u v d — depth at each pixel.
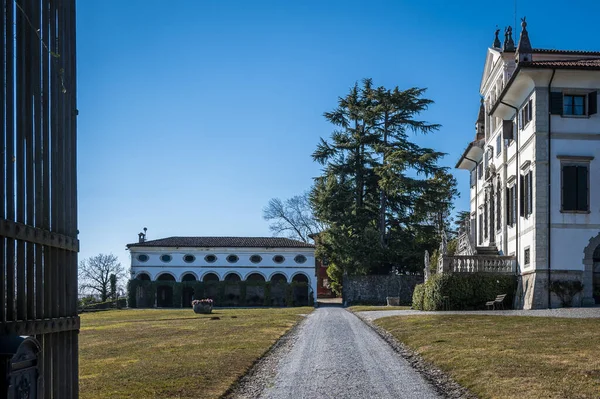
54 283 8.05
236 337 24.05
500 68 41.38
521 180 35.22
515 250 36.09
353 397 12.77
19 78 7.09
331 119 65.12
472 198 52.75
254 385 14.22
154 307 69.56
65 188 8.53
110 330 30.34
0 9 6.68
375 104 65.31
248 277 71.06
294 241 73.25
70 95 8.80
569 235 32.56
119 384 13.99
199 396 12.70
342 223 62.91
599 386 12.38
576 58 38.03
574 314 27.27
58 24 8.45
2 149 6.67
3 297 6.66
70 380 8.48
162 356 18.69
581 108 33.41
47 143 7.86
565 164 32.88
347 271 62.81
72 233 8.80
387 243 63.09
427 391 13.26
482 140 47.81
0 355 6.41
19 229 7.00
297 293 69.62
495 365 14.92
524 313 28.86
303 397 12.85
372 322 30.25
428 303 36.53
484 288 35.19
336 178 64.25
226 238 74.88
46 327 7.65
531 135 33.78
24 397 6.85
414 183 59.47
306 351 19.83
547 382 12.85
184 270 71.25
